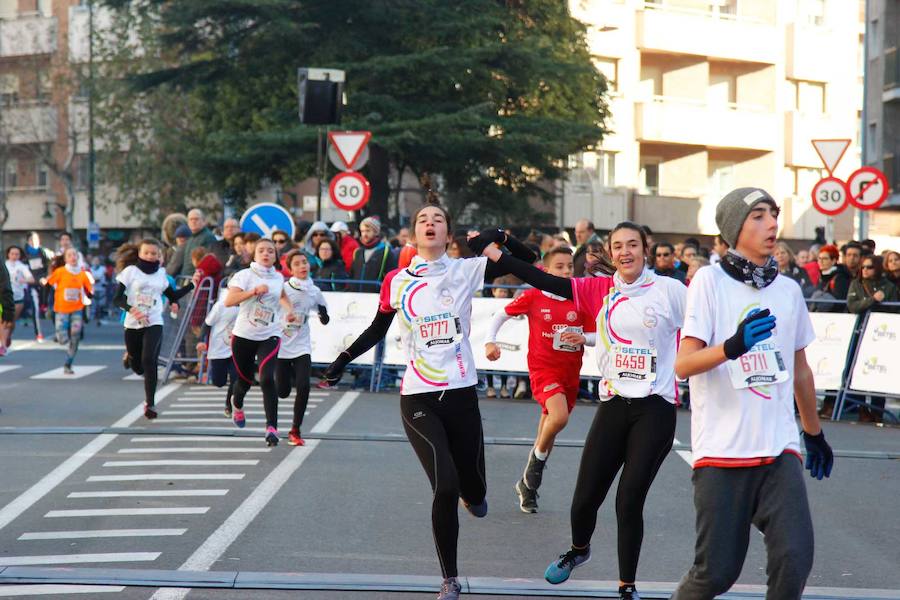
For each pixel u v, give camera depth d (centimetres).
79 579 894
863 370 1991
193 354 2288
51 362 2700
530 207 4831
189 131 6116
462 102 4375
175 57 4425
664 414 878
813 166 6656
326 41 4184
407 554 992
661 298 890
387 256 2256
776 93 6506
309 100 2514
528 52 4244
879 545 1073
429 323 924
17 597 850
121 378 2347
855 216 6838
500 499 1245
